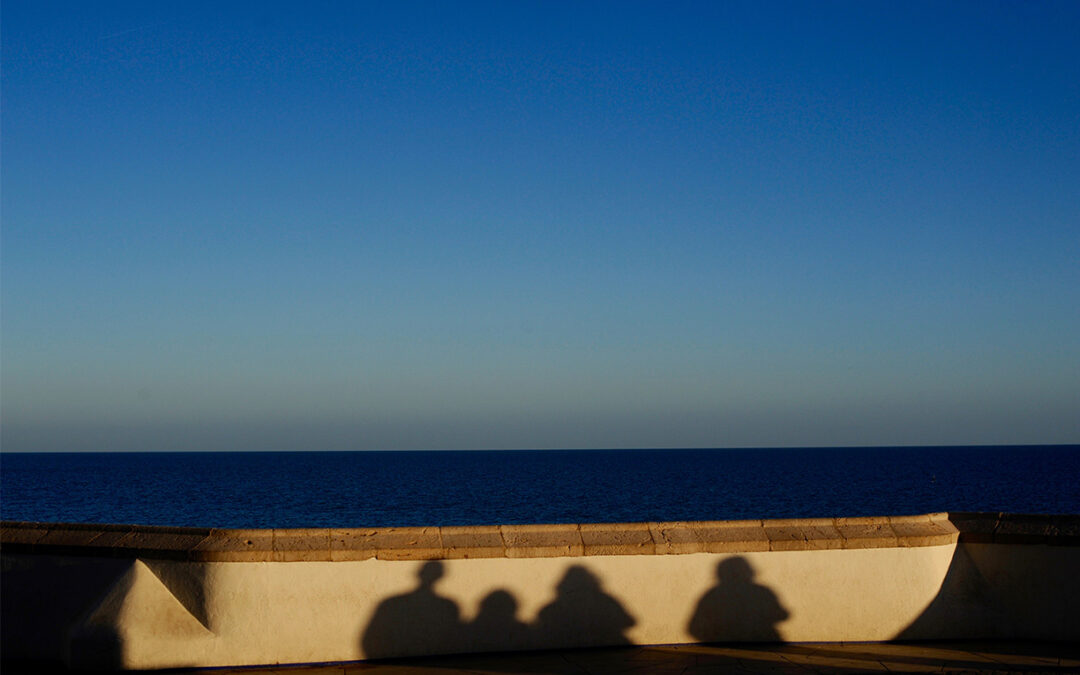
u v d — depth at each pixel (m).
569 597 8.00
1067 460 152.62
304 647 7.48
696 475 102.25
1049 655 7.82
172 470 130.00
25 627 7.58
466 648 7.79
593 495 66.44
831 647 8.09
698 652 7.89
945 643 8.27
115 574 7.59
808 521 8.59
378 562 7.71
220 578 7.44
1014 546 8.48
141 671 7.16
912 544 8.50
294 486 82.44
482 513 50.75
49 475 111.00
